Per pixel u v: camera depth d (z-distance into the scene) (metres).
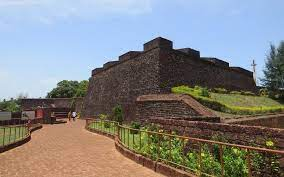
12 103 74.69
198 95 30.22
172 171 10.34
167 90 32.66
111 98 42.75
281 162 9.48
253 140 10.62
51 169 12.15
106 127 30.02
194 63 37.81
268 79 52.88
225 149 10.64
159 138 12.12
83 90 78.25
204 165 9.82
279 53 52.50
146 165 12.23
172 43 34.94
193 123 13.67
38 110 48.69
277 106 41.69
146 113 29.19
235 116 26.61
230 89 45.41
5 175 11.18
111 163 13.18
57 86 86.12
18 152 16.83
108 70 46.06
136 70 36.88
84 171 11.70
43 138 24.44
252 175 9.75
